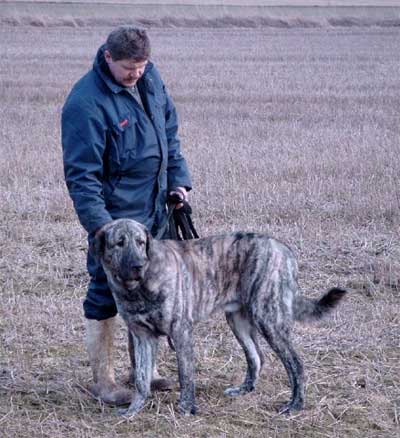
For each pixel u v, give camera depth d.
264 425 8.71
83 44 61.22
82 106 8.75
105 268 8.60
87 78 8.89
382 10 102.50
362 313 11.65
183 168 9.74
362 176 19.34
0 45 59.06
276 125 26.58
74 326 11.29
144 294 8.53
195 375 9.91
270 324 8.91
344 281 12.95
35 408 9.12
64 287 12.74
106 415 9.01
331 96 33.84
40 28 78.50
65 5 89.94
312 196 17.62
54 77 39.94
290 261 9.04
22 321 11.34
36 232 15.30
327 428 8.62
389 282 12.98
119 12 90.94
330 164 20.36
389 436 8.45
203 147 22.48
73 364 10.24
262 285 8.88
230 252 9.01
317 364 10.12
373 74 42.28
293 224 15.74
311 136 24.39
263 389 9.55
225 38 69.56
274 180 18.98
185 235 9.77
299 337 10.88
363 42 65.31
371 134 24.58
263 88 36.28
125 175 9.10
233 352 10.58
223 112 29.53
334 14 98.94
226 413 8.94
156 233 9.52
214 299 8.99
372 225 15.81
